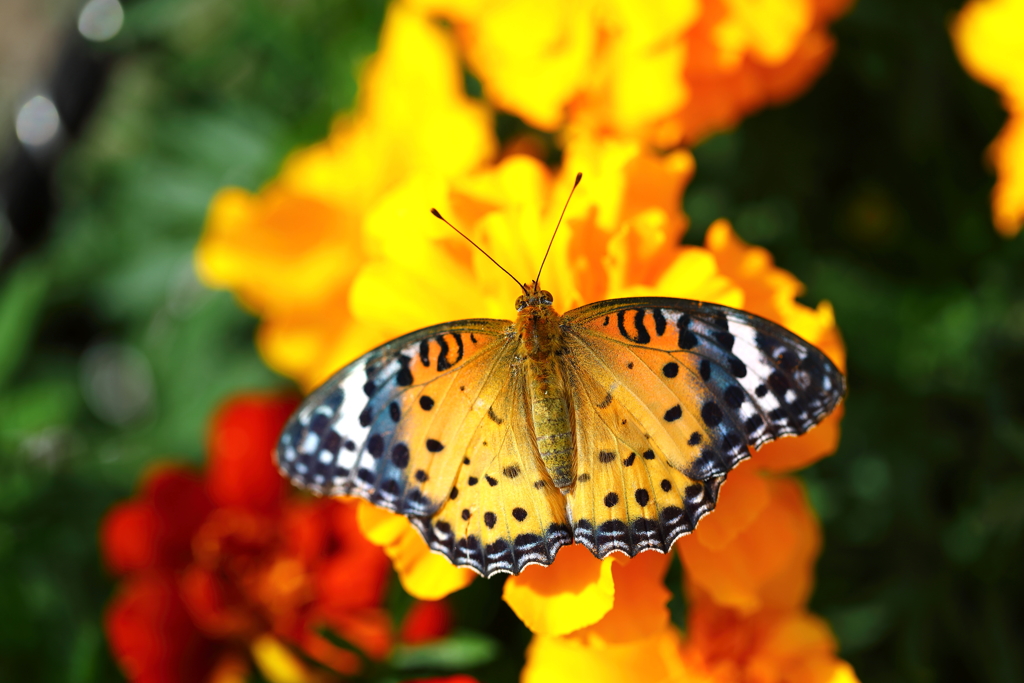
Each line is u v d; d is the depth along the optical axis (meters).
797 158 0.54
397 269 0.47
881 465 0.52
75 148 0.65
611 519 0.45
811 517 0.47
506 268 0.46
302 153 0.55
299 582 0.48
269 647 0.48
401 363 0.45
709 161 0.54
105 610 0.52
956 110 0.54
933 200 0.55
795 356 0.44
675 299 0.45
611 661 0.47
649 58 0.51
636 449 0.45
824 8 0.52
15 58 0.79
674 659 0.47
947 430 0.53
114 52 0.62
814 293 0.54
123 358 0.62
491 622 0.48
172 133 0.57
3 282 0.62
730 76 0.52
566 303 0.47
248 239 0.54
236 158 0.57
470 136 0.52
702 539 0.45
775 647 0.47
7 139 0.76
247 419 0.49
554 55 0.51
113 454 0.54
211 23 0.59
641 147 0.48
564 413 0.45
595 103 0.51
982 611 0.52
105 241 0.58
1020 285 0.54
